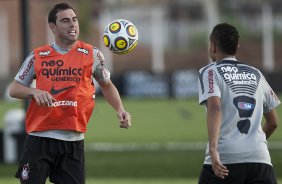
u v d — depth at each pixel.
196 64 154.38
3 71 147.38
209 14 150.38
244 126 19.55
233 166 19.38
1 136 44.09
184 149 51.53
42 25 148.88
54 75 20.67
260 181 19.42
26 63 20.89
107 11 150.12
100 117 81.69
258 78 20.03
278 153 48.28
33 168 20.66
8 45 148.75
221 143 19.42
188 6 156.75
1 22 148.75
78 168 20.91
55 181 21.02
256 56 152.25
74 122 20.64
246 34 153.75
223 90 19.64
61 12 20.73
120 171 41.16
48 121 20.59
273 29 151.38
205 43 156.38
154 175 39.56
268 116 20.53
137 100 105.31
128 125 20.98
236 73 19.84
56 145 20.72
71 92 20.61
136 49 152.50
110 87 21.39
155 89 107.62
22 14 41.31
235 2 153.38
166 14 156.75
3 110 93.19
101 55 21.16
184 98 106.94
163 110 88.69
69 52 20.86
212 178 19.67
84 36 135.75
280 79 104.81
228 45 20.02
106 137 61.56
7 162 43.94
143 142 57.12
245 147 19.38
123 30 22.25
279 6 148.12
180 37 157.12
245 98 19.66
